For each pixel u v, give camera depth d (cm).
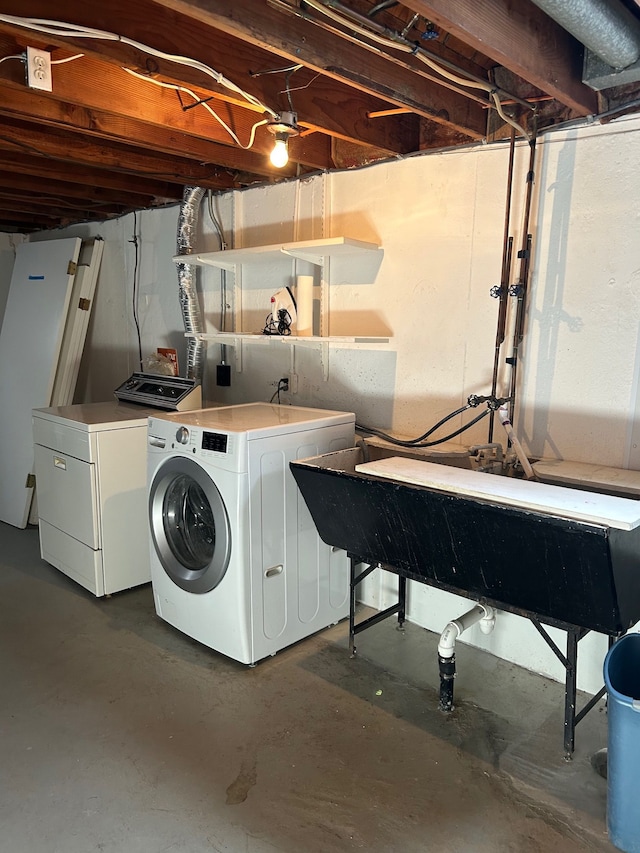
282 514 244
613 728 161
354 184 288
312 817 174
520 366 240
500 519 170
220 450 230
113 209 425
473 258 250
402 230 272
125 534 307
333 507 221
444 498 180
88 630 275
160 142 265
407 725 213
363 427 294
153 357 382
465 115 229
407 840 167
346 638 270
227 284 360
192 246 359
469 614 224
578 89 192
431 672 245
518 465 230
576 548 157
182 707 221
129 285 435
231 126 254
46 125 265
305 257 297
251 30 158
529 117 225
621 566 158
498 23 155
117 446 298
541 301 232
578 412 228
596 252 217
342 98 236
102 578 302
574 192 220
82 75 208
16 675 240
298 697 228
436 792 183
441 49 187
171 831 169
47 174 319
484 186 243
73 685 234
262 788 184
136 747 201
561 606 177
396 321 279
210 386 380
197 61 182
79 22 165
